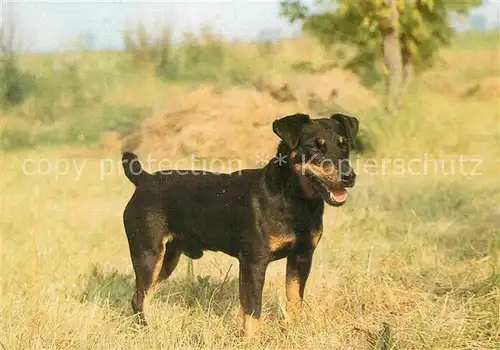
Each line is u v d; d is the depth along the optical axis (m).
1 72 23.92
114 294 8.92
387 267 9.60
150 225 7.87
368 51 20.41
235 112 18.33
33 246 10.77
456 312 7.80
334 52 23.97
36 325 7.42
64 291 8.91
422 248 10.34
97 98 24.25
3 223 12.73
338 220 12.23
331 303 8.34
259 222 7.25
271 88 20.66
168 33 27.89
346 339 7.48
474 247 10.55
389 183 14.93
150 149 18.72
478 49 31.33
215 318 7.88
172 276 9.52
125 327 7.70
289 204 7.23
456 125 18.91
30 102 23.34
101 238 11.55
